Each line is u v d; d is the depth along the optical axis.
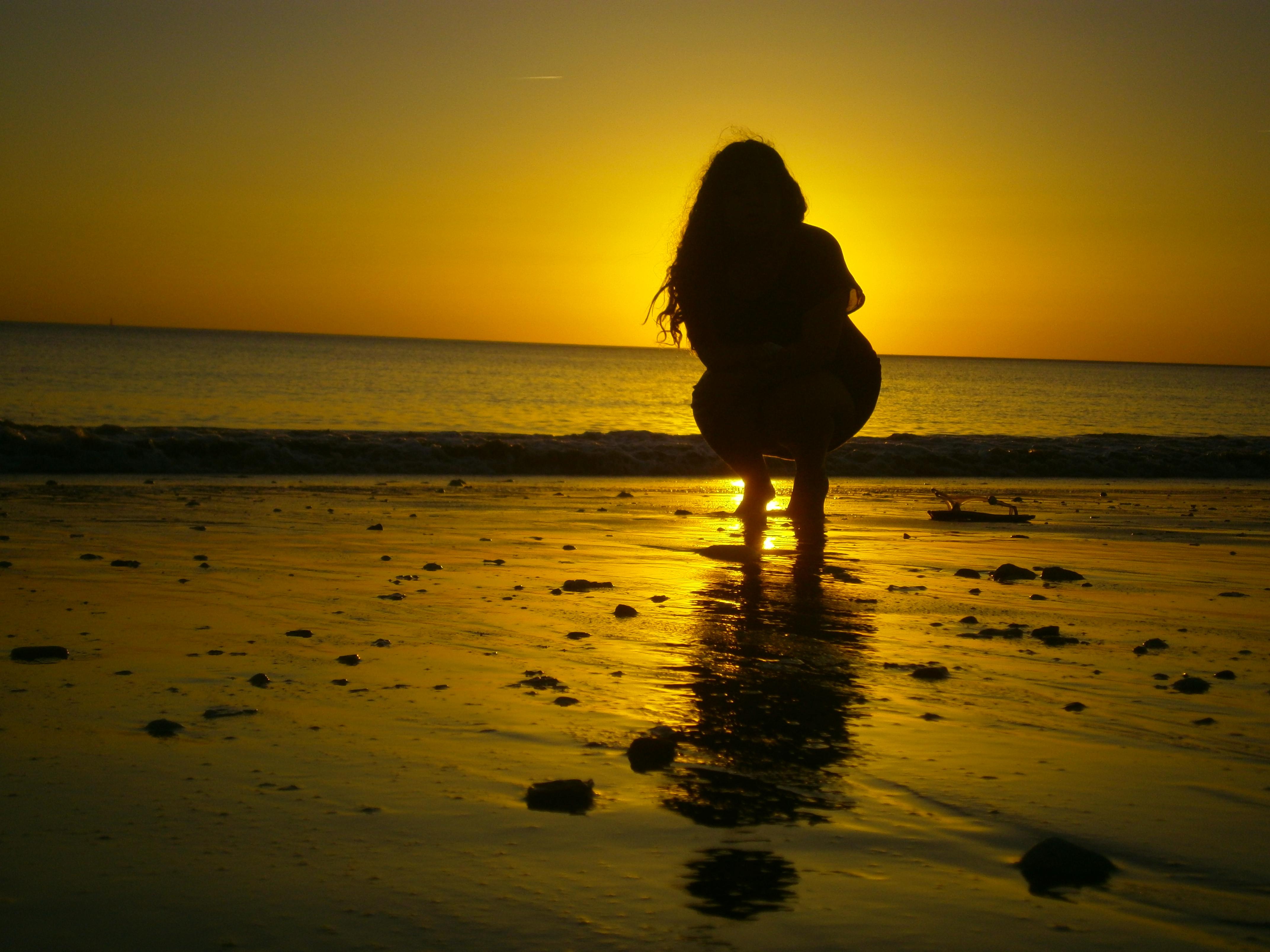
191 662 2.90
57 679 2.68
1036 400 53.22
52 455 11.09
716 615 3.70
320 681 2.71
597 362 136.00
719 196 6.11
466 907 1.44
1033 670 2.99
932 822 1.80
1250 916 1.45
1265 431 31.81
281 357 91.94
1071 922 1.42
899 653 3.16
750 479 6.93
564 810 1.82
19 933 1.34
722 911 1.44
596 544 5.76
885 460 13.98
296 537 5.84
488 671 2.85
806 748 2.21
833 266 6.18
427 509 7.73
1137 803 1.91
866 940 1.36
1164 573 5.12
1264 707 2.62
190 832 1.69
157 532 5.89
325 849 1.63
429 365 85.62
